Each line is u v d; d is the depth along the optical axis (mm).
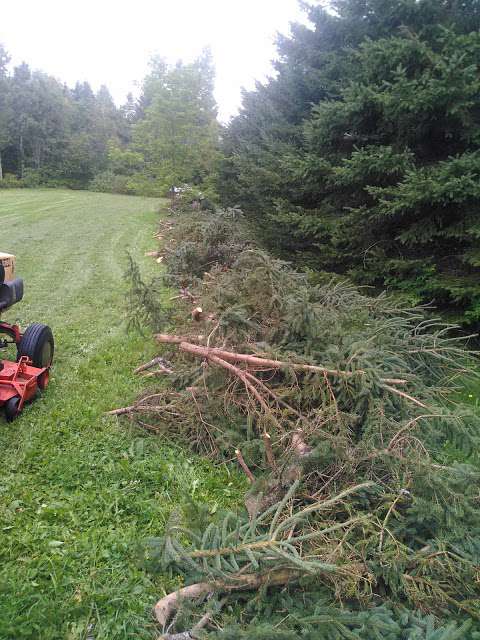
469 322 6812
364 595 2555
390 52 6852
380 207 7414
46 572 2809
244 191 12992
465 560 2699
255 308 4781
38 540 3049
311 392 3990
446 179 6383
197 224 10883
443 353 5336
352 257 8398
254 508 3232
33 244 14109
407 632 2363
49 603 2588
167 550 2707
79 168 53062
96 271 11148
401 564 2713
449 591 2666
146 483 3723
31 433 4184
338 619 2354
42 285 9578
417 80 6543
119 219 21109
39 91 52156
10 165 53781
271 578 2607
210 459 4145
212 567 2627
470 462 4207
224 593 2631
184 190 23281
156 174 31812
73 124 56156
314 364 4082
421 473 3098
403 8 7539
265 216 11180
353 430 3887
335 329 4441
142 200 31969
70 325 7238
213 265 8703
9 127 50406
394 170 6957
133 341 6656
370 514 2871
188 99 29984
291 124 11547
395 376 4113
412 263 7184
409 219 7613
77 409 4664
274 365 4039
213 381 4305
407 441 3410
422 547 2980
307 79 10805
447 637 2260
